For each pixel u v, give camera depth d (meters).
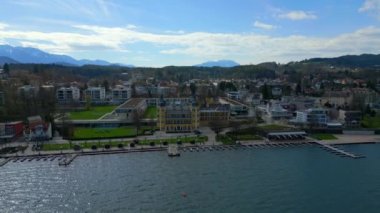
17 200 131.12
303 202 130.75
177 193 138.38
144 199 132.25
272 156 197.62
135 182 150.62
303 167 175.62
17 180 153.25
